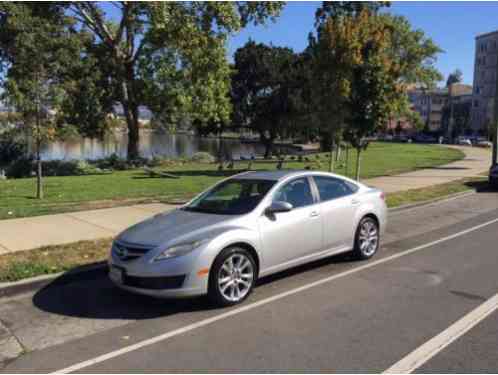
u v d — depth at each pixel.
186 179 17.94
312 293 5.84
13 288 5.95
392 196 14.13
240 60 46.31
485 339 4.44
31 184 16.11
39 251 7.26
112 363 4.11
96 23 28.31
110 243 7.84
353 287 6.05
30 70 13.28
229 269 5.44
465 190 16.12
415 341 4.41
